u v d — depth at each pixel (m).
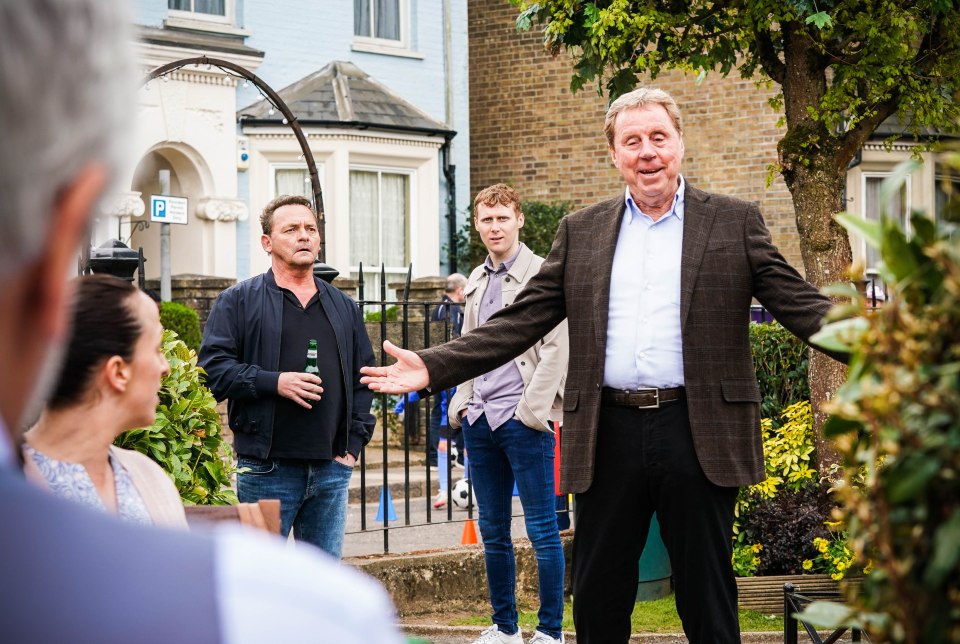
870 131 8.72
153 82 13.70
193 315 11.11
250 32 14.90
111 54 0.83
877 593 1.36
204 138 14.14
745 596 6.81
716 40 8.96
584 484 4.16
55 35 0.79
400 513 9.30
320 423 5.26
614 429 4.16
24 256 0.81
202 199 14.25
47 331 0.85
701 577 4.09
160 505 2.86
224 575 0.81
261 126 14.77
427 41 16.55
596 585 4.20
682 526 4.10
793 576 6.86
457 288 11.63
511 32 17.88
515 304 4.34
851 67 8.38
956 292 1.30
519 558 7.23
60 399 2.75
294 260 5.35
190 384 5.00
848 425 1.48
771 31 8.85
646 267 4.23
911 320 1.35
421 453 12.00
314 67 15.54
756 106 16.31
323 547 5.40
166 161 14.43
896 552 1.32
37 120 0.79
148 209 14.51
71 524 0.80
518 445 5.86
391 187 15.86
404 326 7.12
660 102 4.27
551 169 17.62
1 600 0.76
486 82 18.06
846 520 1.48
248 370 5.18
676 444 4.09
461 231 16.59
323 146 15.05
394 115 15.57
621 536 4.18
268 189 14.96
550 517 5.92
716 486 4.08
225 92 14.34
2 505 0.79
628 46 8.73
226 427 11.69
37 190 0.80
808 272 8.59
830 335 1.52
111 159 0.84
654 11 8.41
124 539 0.81
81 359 2.74
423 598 6.91
